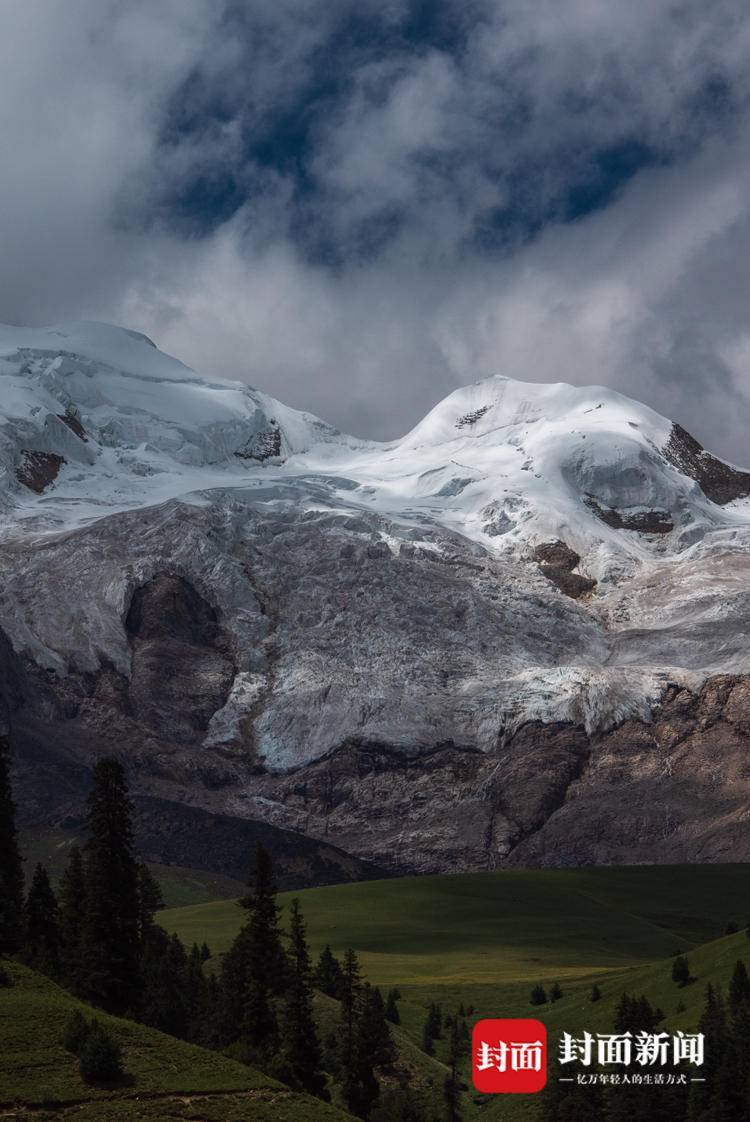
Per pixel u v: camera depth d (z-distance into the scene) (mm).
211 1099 168750
